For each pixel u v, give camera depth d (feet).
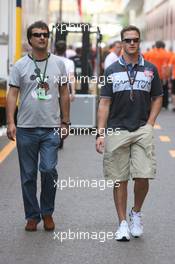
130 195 54.70
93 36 155.02
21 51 96.17
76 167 67.41
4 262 37.47
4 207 50.55
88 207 50.52
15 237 42.39
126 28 40.75
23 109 42.68
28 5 104.94
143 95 41.11
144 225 45.65
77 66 99.81
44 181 43.16
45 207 43.78
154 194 55.47
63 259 38.11
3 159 72.33
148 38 230.89
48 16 154.51
